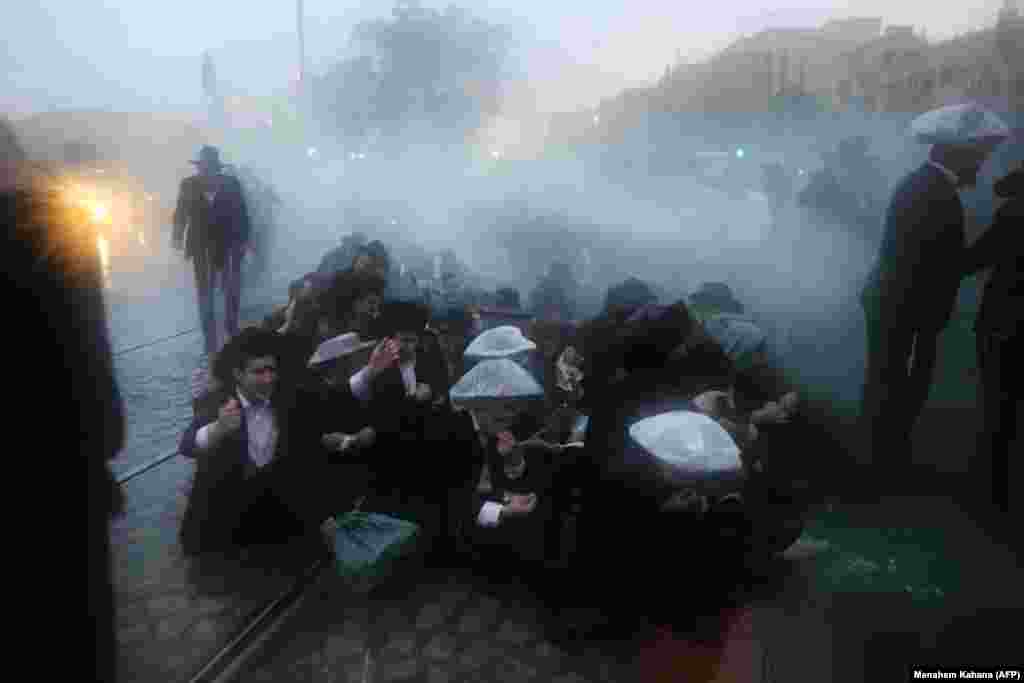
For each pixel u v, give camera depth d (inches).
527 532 143.2
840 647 120.6
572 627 131.3
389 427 162.7
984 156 171.8
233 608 141.3
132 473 201.9
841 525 157.8
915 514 162.4
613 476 129.3
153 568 155.1
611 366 143.9
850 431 195.6
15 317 61.3
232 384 159.8
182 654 127.3
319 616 140.2
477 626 136.9
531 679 122.0
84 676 65.9
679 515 127.1
